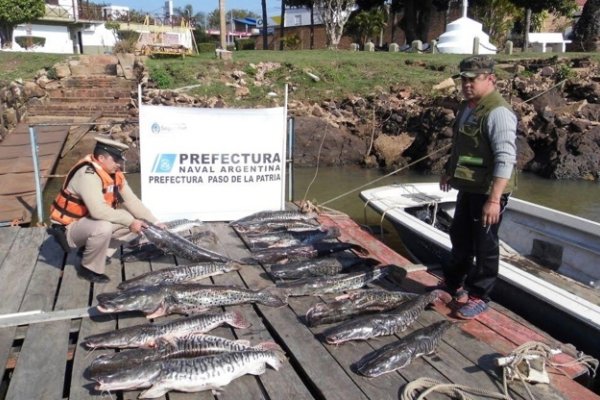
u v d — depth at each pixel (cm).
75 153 1502
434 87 1855
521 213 769
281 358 403
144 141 701
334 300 480
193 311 475
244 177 751
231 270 572
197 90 1819
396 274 560
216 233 702
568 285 640
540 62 1919
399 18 4122
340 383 377
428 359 412
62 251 627
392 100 1848
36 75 1864
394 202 827
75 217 530
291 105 1823
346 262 589
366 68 2078
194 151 721
